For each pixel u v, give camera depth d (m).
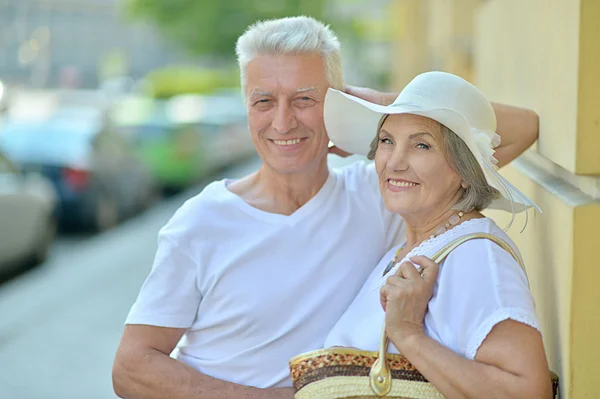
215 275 2.19
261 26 2.23
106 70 30.05
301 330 2.19
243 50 2.25
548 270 2.12
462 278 1.79
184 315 2.20
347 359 1.85
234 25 27.72
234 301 2.18
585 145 1.89
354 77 31.62
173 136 13.02
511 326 1.71
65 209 9.70
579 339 1.92
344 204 2.29
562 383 1.98
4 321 6.39
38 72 26.89
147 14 28.50
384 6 33.31
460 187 1.96
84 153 9.77
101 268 8.09
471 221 1.91
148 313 2.17
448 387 1.72
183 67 32.19
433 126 1.90
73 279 7.68
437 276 1.85
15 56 26.38
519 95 2.64
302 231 2.23
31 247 8.02
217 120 16.67
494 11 3.32
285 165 2.23
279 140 2.24
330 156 3.92
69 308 6.71
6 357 5.49
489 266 1.78
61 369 5.25
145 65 32.28
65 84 27.70
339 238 2.25
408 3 13.09
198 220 2.22
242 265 2.20
